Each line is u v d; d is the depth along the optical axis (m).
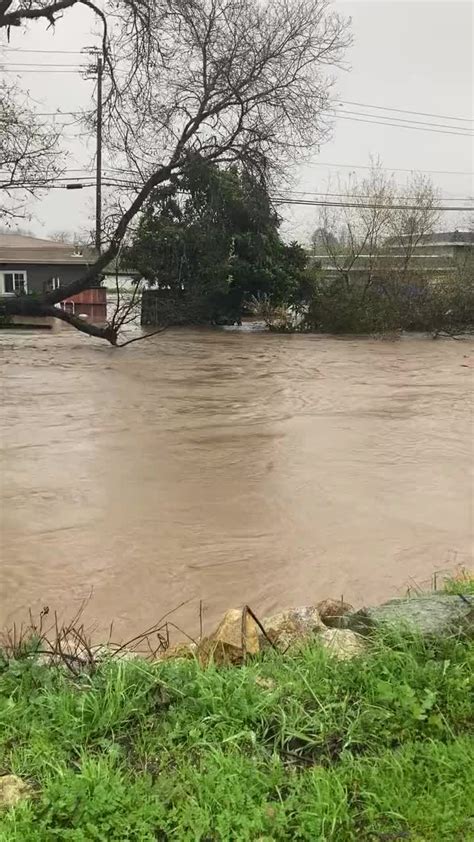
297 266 32.12
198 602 5.95
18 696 3.30
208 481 9.26
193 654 3.83
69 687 3.39
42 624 5.41
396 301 29.66
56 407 14.41
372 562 6.79
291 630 4.17
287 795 2.65
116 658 3.77
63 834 2.40
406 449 10.96
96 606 5.87
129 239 28.48
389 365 21.06
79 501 8.45
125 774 2.75
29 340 27.66
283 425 12.70
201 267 30.31
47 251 37.59
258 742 2.94
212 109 24.58
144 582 6.32
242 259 31.05
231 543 7.21
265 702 3.12
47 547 7.08
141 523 7.75
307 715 3.07
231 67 23.88
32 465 10.00
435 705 3.12
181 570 6.57
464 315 29.55
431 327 29.61
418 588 6.08
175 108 24.53
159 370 19.98
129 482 9.20
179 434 11.94
